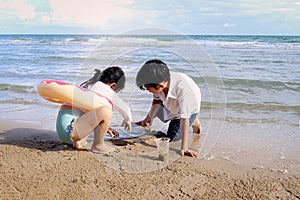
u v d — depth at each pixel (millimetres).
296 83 5934
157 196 2121
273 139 3258
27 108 4582
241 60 10000
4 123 3869
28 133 3484
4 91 5676
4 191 2145
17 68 8641
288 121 3855
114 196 2111
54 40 25078
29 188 2191
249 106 4477
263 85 5797
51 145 3062
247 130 3539
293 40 23656
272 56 11367
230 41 21859
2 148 2965
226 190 2201
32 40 26344
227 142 3180
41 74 7434
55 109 4523
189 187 2246
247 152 2920
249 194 2143
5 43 23281
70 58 11094
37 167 2535
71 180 2320
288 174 2457
